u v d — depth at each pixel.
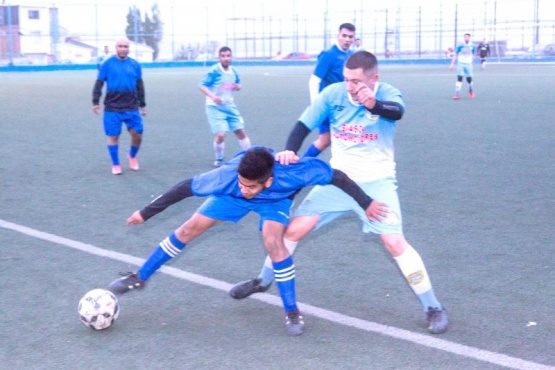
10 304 4.63
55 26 46.03
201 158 10.52
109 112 9.05
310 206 4.32
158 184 8.63
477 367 3.70
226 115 9.88
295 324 4.16
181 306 4.63
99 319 4.14
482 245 5.91
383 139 4.20
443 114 15.90
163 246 4.35
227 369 3.71
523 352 3.87
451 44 49.69
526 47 47.12
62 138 12.83
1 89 26.23
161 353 3.91
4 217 7.03
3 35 44.31
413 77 30.70
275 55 54.62
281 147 11.58
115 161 9.27
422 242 6.02
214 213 4.23
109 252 5.83
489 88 23.36
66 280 5.13
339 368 3.70
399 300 4.71
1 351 3.93
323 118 4.26
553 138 11.95
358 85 3.84
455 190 8.04
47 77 35.50
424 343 4.00
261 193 4.09
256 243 6.07
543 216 6.83
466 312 4.46
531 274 5.17
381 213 4.07
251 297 4.80
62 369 3.72
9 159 10.48
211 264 5.51
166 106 18.97
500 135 12.43
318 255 5.69
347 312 4.50
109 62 8.96
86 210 7.31
